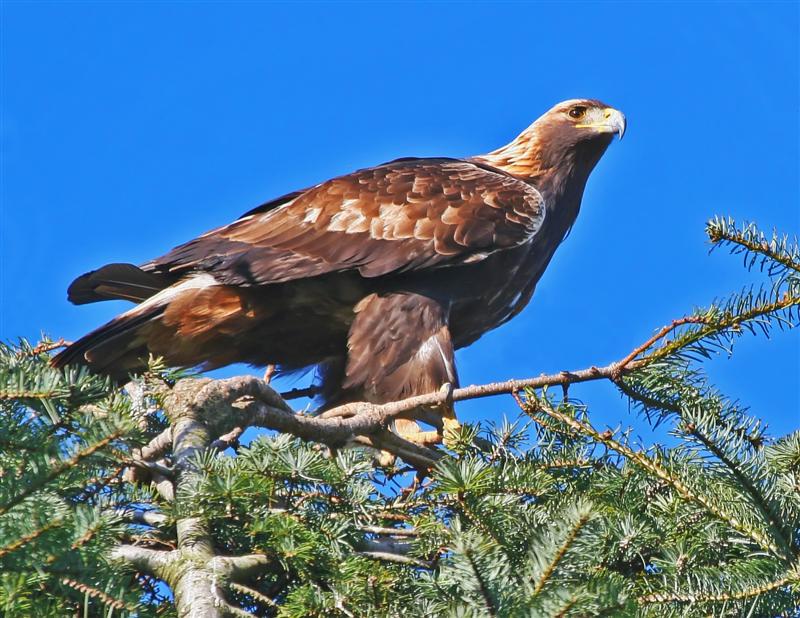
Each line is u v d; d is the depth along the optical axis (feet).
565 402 35.78
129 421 23.58
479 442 36.58
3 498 22.43
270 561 29.17
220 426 31.94
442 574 25.11
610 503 33.14
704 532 30.32
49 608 23.35
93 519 24.16
